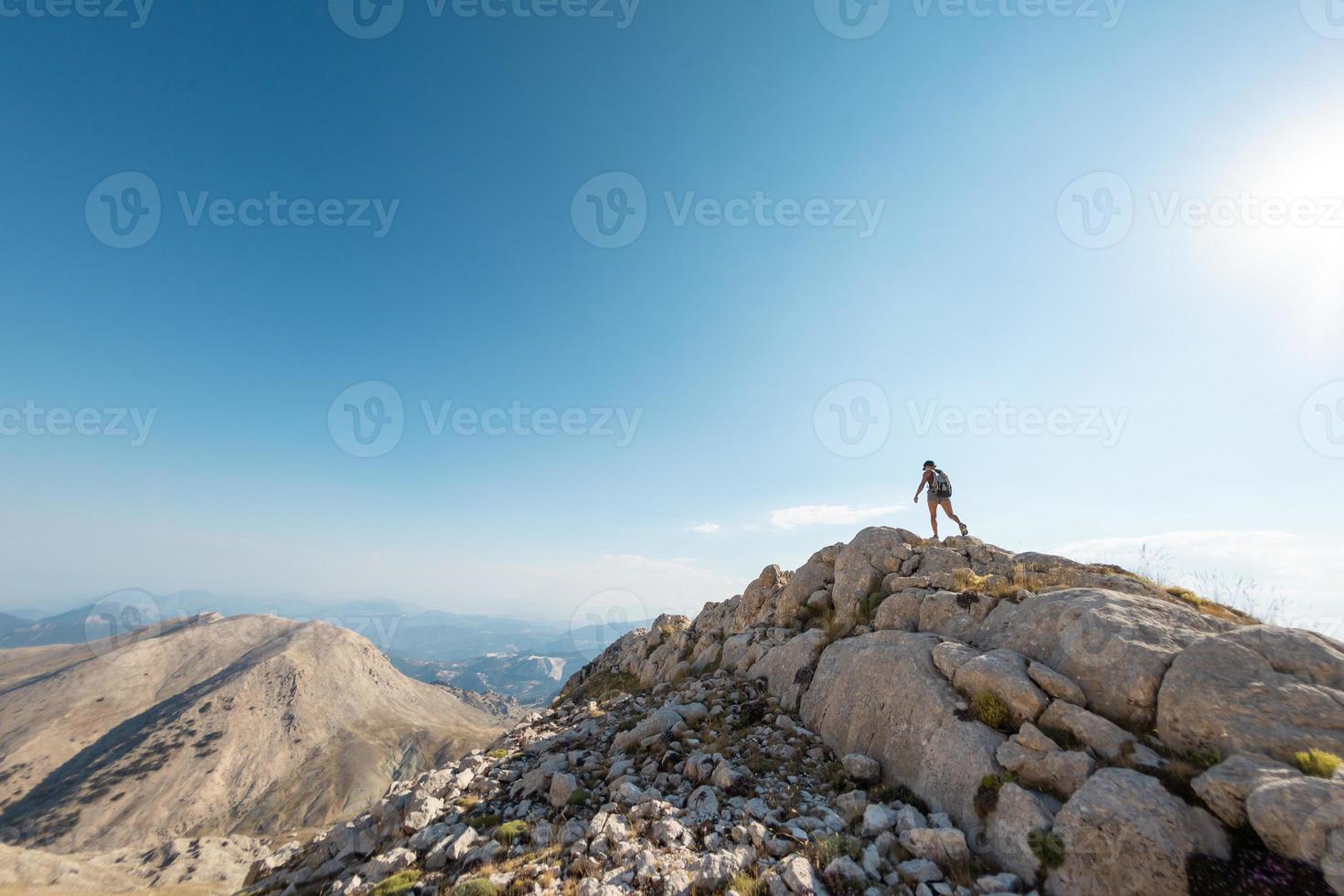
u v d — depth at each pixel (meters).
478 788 15.05
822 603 20.38
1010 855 8.86
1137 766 9.20
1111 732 9.80
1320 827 6.94
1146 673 10.41
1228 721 9.00
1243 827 7.83
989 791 9.88
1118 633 11.34
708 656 23.91
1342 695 8.66
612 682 29.64
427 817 13.67
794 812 11.04
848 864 8.69
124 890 100.38
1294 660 9.45
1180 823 7.94
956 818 10.07
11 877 96.06
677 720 16.36
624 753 15.62
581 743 17.58
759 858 9.41
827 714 14.52
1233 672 9.52
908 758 11.71
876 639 14.98
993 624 14.13
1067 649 11.87
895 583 17.70
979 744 10.70
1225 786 8.03
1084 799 8.55
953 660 12.64
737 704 17.23
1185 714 9.50
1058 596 13.39
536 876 9.79
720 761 13.16
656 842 10.31
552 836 11.45
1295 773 7.77
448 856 11.33
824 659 16.16
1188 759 9.20
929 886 8.41
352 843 13.86
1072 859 8.16
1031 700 10.86
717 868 9.04
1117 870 7.82
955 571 16.88
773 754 13.66
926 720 11.86
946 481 21.53
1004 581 15.66
